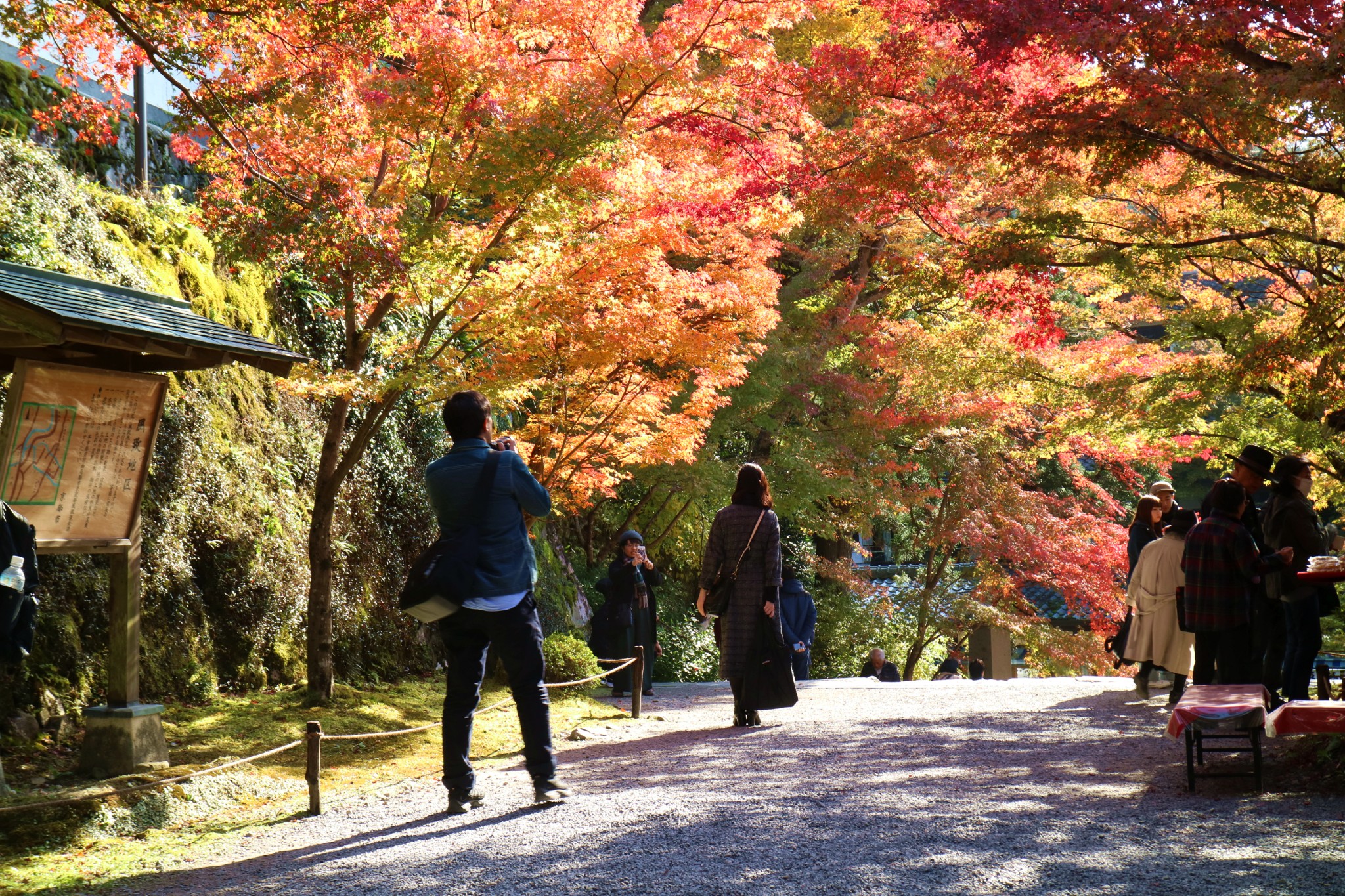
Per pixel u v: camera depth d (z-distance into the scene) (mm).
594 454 11352
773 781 5957
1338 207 9023
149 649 8594
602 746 7977
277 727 8250
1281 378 9633
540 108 8234
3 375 7051
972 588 20406
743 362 15898
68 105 8430
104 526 6684
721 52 9703
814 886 3805
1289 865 3877
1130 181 9188
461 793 5453
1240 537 7059
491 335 8781
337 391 8000
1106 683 11914
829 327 17875
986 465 18641
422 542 12438
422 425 12945
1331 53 5652
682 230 9812
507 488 5273
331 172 7656
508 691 10766
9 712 7207
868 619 20438
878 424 17641
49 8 7605
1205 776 5391
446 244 8141
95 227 9523
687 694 12742
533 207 8391
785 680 8391
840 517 19562
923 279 8930
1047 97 7434
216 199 8203
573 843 4590
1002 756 6723
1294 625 7332
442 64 7855
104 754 6621
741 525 8430
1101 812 4906
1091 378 11758
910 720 8750
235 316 10859
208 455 9695
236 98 7301
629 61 8914
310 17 6934
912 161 8516
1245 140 6859
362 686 10406
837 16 15008
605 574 17672
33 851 5223
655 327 9695
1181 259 8430
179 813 6082
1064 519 19328
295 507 10688
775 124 10359
